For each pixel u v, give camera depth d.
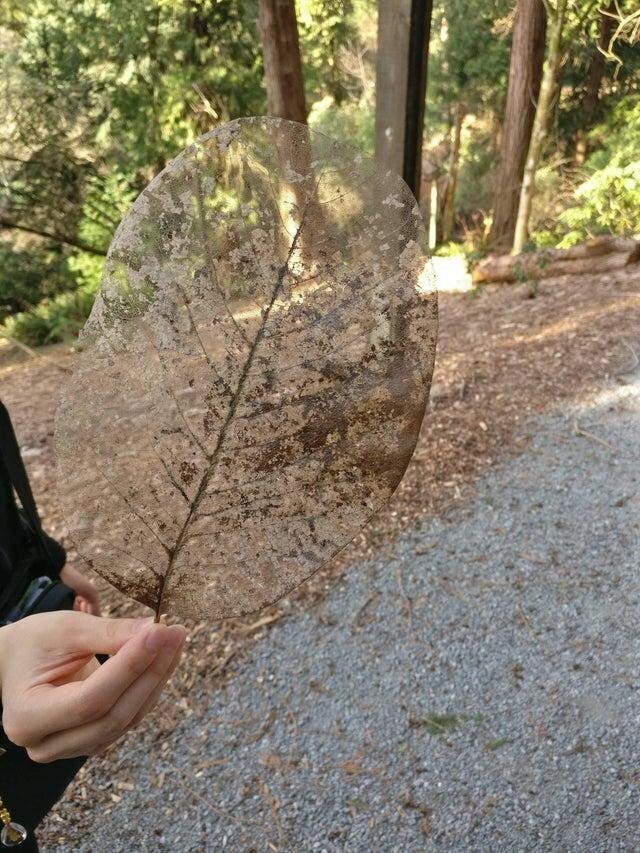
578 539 2.42
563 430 3.09
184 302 0.41
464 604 2.19
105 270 0.41
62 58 5.93
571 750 1.70
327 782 1.68
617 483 2.69
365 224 0.40
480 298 5.35
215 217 0.41
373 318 0.40
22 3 5.85
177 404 0.41
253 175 0.40
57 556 0.98
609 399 3.30
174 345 0.41
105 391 0.41
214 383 0.41
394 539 2.51
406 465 0.41
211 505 0.42
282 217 0.40
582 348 3.85
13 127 6.10
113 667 0.39
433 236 8.88
